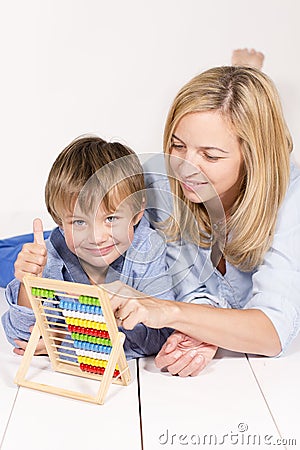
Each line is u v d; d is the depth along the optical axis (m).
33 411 1.33
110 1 2.31
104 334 1.40
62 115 2.38
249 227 1.56
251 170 1.52
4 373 1.50
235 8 2.33
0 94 2.36
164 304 1.42
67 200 1.48
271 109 1.53
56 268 1.60
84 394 1.37
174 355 1.46
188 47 2.35
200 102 1.47
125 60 2.35
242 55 2.35
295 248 1.59
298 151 2.41
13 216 2.43
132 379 1.47
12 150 2.39
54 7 2.31
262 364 1.56
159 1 2.32
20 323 1.56
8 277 2.19
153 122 2.38
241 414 1.32
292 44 2.35
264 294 1.57
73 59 2.34
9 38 2.32
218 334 1.46
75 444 1.20
